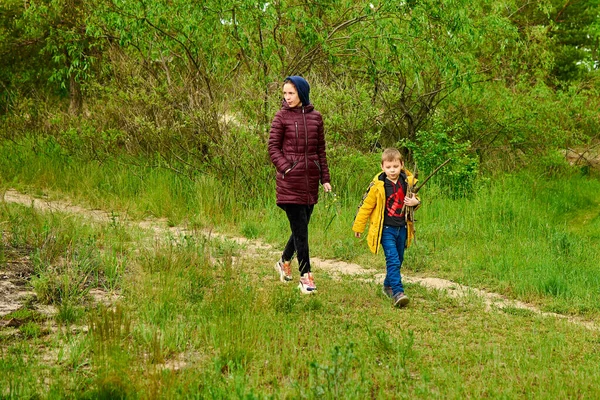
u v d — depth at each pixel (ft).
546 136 42.98
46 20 45.73
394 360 14.65
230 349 14.48
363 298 19.98
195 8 34.83
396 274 19.52
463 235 29.40
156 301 17.98
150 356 14.12
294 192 20.11
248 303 17.94
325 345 15.20
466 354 15.31
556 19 65.41
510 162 43.55
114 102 40.16
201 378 13.21
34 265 20.43
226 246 25.80
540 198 36.99
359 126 36.50
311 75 38.11
